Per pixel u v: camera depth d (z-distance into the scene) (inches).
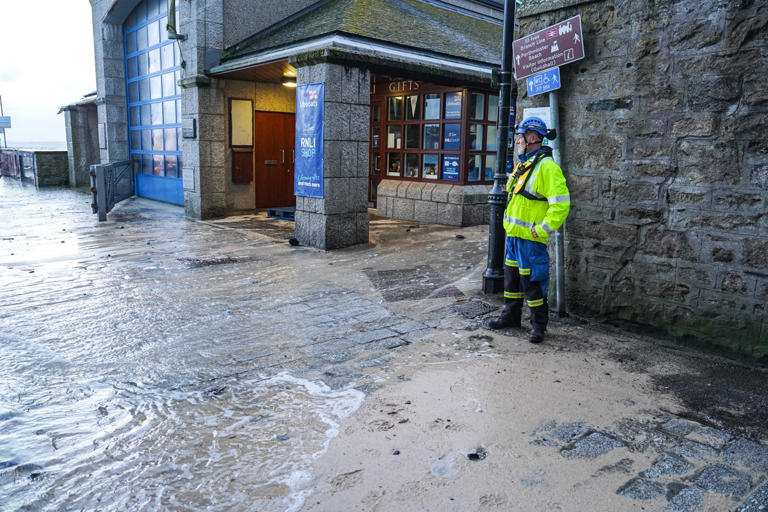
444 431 133.0
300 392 153.9
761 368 172.2
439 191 454.6
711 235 181.8
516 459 121.3
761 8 165.0
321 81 333.7
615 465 119.1
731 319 179.5
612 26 200.1
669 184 190.5
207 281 273.1
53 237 391.2
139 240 381.1
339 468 118.0
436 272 292.7
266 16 473.1
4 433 131.7
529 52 223.3
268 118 512.1
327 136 336.8
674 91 186.5
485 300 242.7
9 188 796.0
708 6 175.9
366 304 237.1
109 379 161.9
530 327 209.9
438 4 536.1
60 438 129.9
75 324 209.0
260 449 125.4
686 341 191.0
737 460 121.1
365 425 135.9
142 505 106.3
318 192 346.6
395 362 175.3
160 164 578.2
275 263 313.3
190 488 111.5
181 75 472.1
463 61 424.5
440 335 200.4
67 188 797.2
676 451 124.6
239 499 108.0
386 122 504.7
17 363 172.9
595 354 183.0
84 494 109.5
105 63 612.4
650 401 148.9
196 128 461.1
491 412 142.4
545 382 160.6
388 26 414.9
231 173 493.0
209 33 447.5
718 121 177.2
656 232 195.5
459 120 442.6
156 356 179.3
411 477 114.8
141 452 124.3
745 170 172.7
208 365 172.2
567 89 215.8
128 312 223.8
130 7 578.9
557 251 220.5
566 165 219.5
